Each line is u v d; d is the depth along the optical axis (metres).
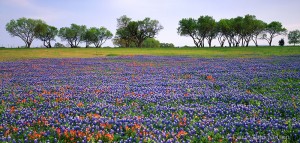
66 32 148.00
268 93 12.60
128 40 136.25
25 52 70.56
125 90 13.53
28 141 6.74
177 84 15.55
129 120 8.16
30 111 9.50
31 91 13.34
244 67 24.69
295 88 13.76
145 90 13.46
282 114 9.29
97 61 35.78
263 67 24.27
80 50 83.00
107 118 8.49
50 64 31.53
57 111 9.37
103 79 18.05
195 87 14.34
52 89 14.02
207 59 37.34
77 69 25.48
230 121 8.32
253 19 121.88
